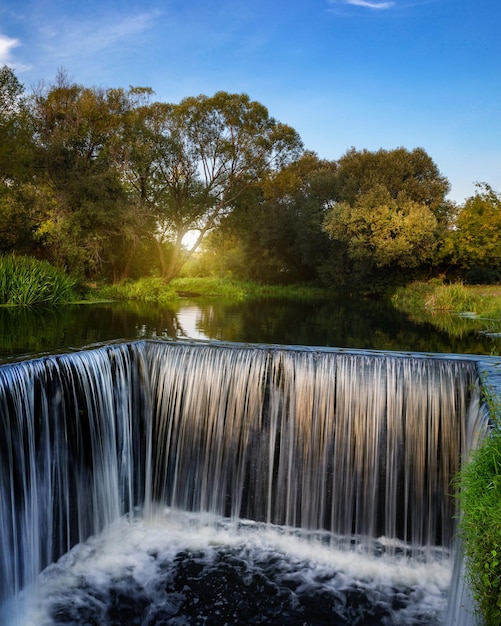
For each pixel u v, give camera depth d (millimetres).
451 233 30234
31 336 8992
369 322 15211
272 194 33094
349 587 5621
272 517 6652
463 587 4043
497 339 11523
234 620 5082
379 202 30578
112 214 23250
